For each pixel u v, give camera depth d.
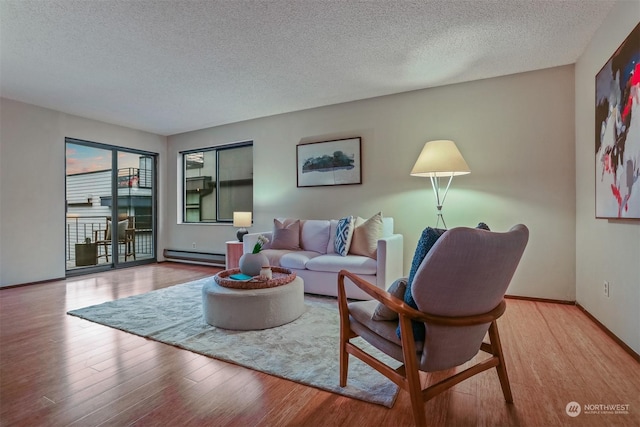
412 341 1.29
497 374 1.69
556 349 2.10
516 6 2.23
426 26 2.47
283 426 1.37
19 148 4.07
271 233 4.19
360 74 3.32
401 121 3.85
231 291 2.54
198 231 5.59
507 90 3.33
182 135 5.75
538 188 3.22
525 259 3.27
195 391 1.64
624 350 2.08
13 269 3.99
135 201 5.53
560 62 3.06
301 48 2.79
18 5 2.16
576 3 2.21
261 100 4.10
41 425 1.38
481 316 1.33
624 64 2.01
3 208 3.93
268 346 2.15
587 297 2.78
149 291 3.68
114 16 2.30
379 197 3.98
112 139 5.11
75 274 4.62
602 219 2.44
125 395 1.60
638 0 1.91
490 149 3.41
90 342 2.25
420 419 1.25
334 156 4.25
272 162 4.78
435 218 3.67
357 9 2.26
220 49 2.80
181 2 2.16
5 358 2.01
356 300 3.19
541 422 1.39
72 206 4.68
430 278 1.21
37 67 3.11
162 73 3.27
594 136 2.59
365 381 1.72
